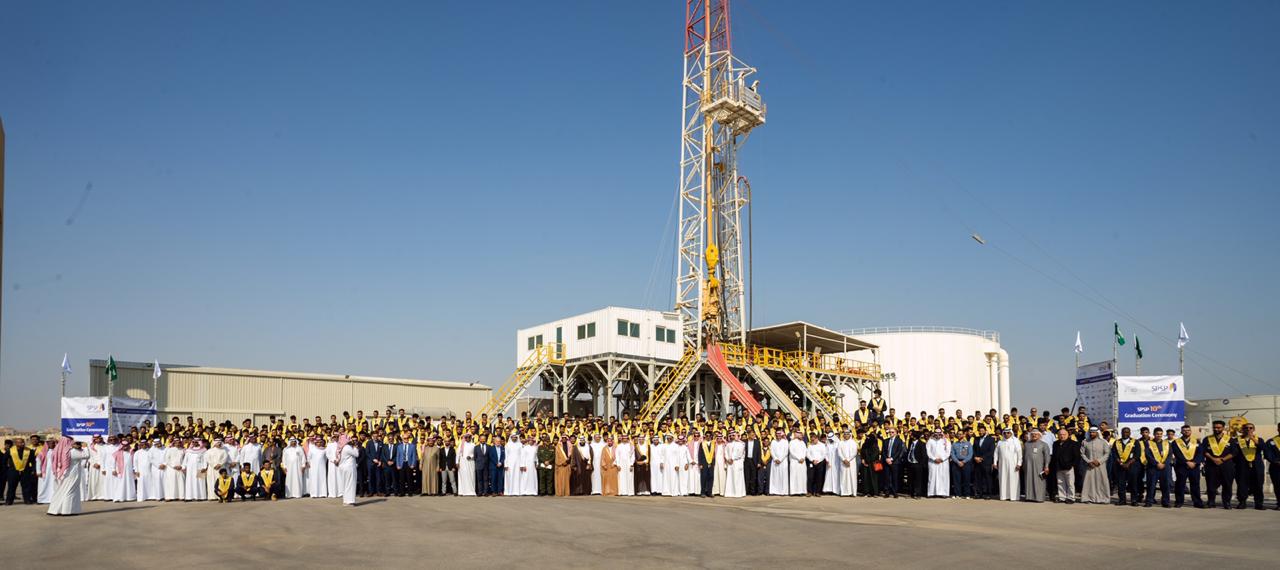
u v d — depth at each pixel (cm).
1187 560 1211
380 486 2538
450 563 1218
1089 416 2808
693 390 4744
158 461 2484
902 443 2355
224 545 1414
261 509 2056
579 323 4438
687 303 4750
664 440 2562
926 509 1972
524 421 3150
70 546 1429
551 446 2586
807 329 4462
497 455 2580
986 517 1788
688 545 1380
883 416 2800
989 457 2267
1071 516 1797
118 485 2434
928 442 2328
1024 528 1594
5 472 2350
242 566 1209
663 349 4503
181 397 4069
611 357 4222
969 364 6191
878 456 2364
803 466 2442
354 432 2589
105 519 1866
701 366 4397
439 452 2533
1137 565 1174
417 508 2036
